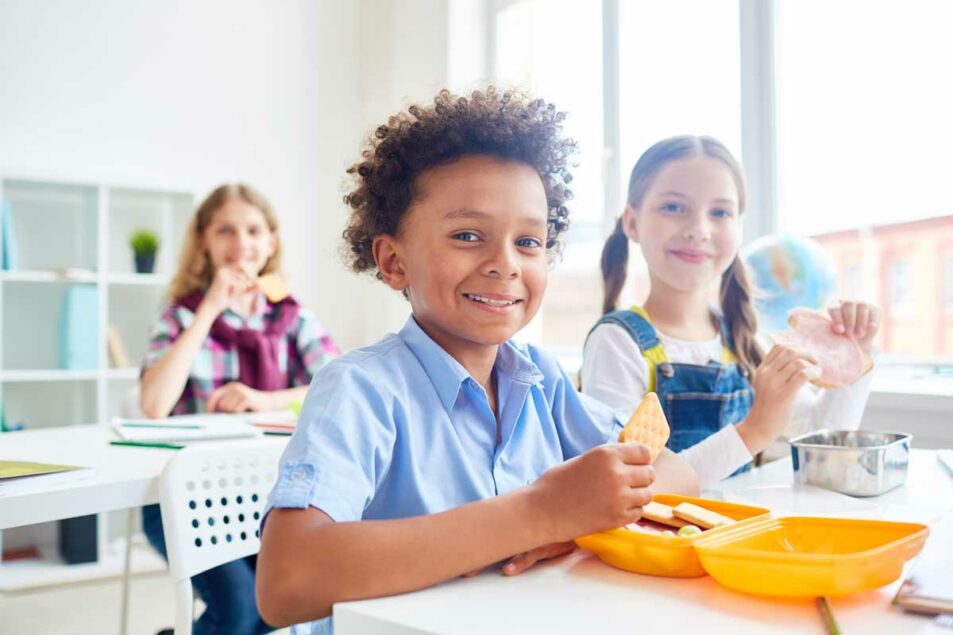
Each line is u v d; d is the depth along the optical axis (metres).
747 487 1.01
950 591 0.52
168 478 1.04
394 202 0.79
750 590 0.55
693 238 1.38
